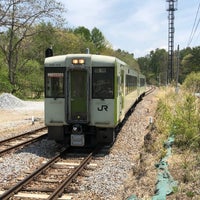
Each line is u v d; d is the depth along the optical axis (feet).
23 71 161.58
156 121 52.95
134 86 86.17
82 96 41.37
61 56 42.06
